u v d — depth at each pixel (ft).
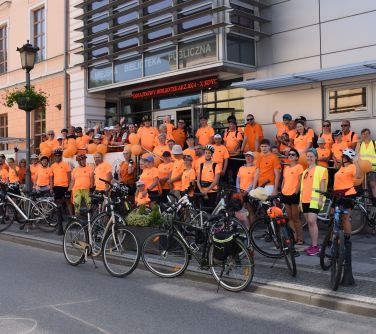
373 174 31.83
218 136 35.22
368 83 36.63
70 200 39.52
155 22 45.96
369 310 17.79
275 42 41.52
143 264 26.27
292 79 38.24
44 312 18.02
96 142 42.86
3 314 17.75
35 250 32.22
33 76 65.87
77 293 20.90
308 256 26.22
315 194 25.64
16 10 70.33
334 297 19.16
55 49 62.28
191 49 42.57
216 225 22.97
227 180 37.40
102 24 52.85
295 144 35.58
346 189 25.14
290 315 17.98
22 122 69.56
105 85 52.95
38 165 45.80
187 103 50.19
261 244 26.68
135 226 27.14
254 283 21.53
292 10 40.50
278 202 26.08
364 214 31.24
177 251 24.02
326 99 39.11
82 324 16.66
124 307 18.80
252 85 40.83
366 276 21.89
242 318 17.57
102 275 24.72
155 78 46.24
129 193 36.99
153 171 32.83
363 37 36.65
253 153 31.40
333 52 38.22
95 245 26.40
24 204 38.88
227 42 40.22
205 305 19.24
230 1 39.50
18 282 22.84
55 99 62.13
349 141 33.55
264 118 42.75
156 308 18.74
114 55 50.39
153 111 54.13
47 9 63.98
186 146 41.70
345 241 20.62
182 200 25.94
